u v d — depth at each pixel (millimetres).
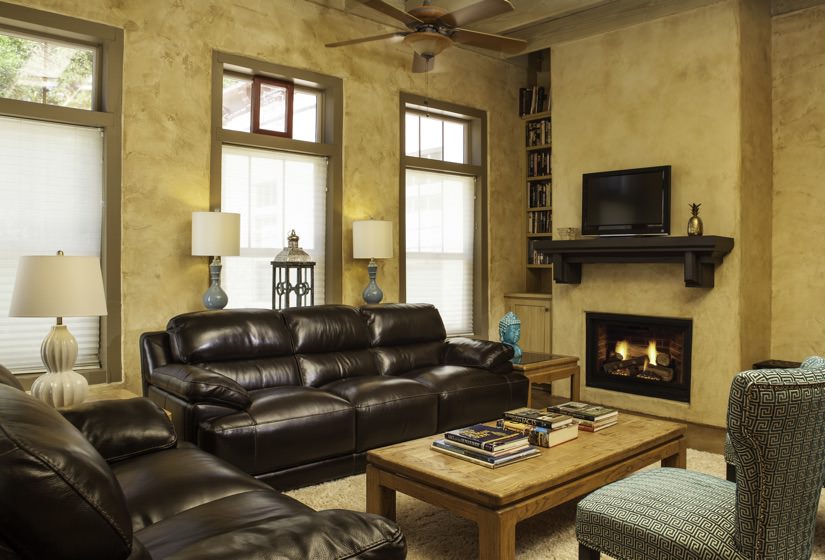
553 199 6262
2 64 4043
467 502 2361
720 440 4605
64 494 1021
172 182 4559
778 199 5379
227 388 3281
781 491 1743
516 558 2645
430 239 6426
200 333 3828
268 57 5023
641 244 5141
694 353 5195
